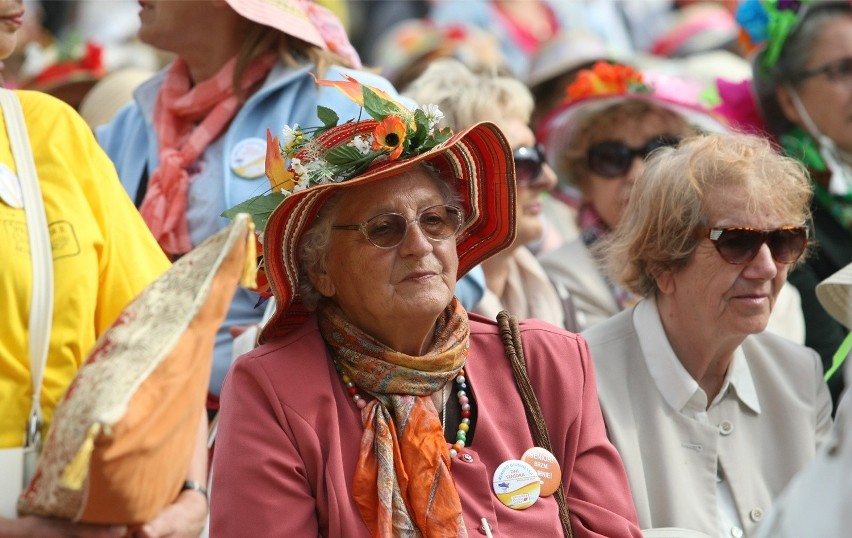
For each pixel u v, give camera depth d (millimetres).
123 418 8727
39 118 10789
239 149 14938
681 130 18547
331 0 28078
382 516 10656
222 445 11156
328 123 11484
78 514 9047
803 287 18109
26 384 9961
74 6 27719
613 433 13000
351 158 11023
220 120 15227
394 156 10992
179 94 15727
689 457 13094
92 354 9281
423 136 11227
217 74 15336
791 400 13711
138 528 9328
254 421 11070
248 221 9391
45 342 10008
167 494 9359
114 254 10711
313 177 11016
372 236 11062
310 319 11758
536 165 17266
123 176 15812
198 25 15141
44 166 10555
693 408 13273
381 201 11070
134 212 11164
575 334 12312
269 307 13781
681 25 30281
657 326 13445
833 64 19766
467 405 11484
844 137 19875
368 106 11273
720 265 12844
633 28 31594
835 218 19094
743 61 28172
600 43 24203
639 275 13648
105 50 24125
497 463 11305
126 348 9109
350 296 11359
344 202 11180
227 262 9344
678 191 12984
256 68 15328
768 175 12961
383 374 11250
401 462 10977
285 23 14977
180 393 9102
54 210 10367
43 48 25328
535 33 29375
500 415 11570
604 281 17781
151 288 9516
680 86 19000
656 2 31859
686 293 13156
